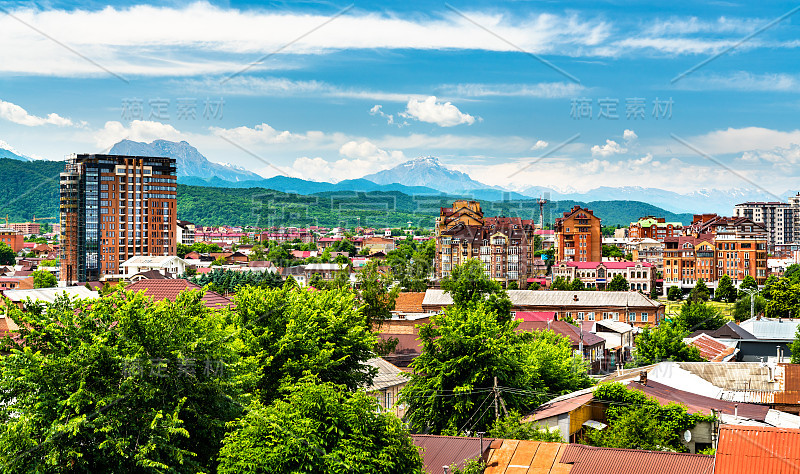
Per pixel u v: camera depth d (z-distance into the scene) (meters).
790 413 59.66
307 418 37.78
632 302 146.12
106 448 36.50
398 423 40.06
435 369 61.75
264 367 53.69
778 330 102.81
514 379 61.44
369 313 105.19
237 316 57.38
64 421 36.47
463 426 59.81
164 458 37.16
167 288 82.31
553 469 42.06
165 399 38.53
